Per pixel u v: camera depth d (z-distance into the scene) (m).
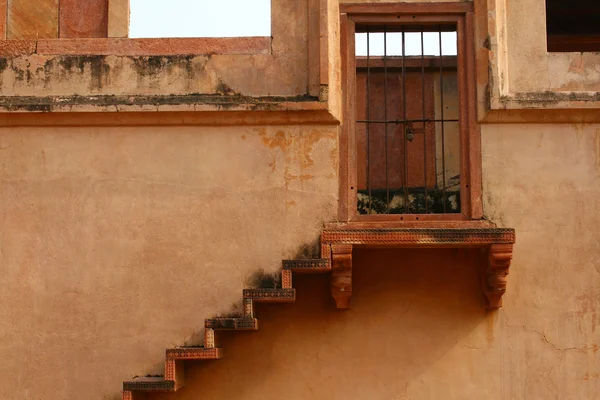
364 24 7.29
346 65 7.21
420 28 7.34
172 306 6.94
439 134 8.97
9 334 6.99
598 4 9.95
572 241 6.95
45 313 7.00
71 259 7.05
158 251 7.01
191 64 7.27
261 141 7.09
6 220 7.12
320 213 6.98
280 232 6.97
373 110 9.12
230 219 7.01
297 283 7.07
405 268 7.07
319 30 7.05
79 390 6.89
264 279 6.91
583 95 7.00
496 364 6.91
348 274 6.72
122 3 7.46
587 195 7.00
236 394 6.95
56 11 7.66
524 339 6.91
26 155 7.20
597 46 10.55
